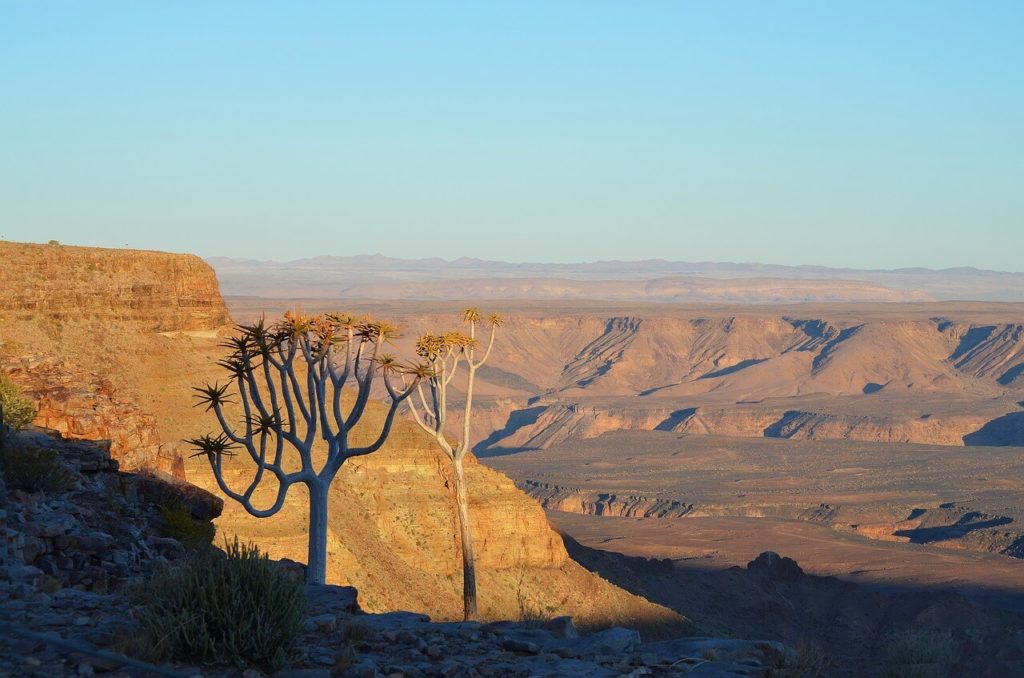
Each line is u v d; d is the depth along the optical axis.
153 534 23.14
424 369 39.84
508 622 17.00
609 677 14.02
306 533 62.41
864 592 156.88
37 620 13.98
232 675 13.08
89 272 75.94
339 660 13.73
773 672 14.93
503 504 86.31
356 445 79.62
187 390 71.38
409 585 71.81
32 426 26.33
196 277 81.88
